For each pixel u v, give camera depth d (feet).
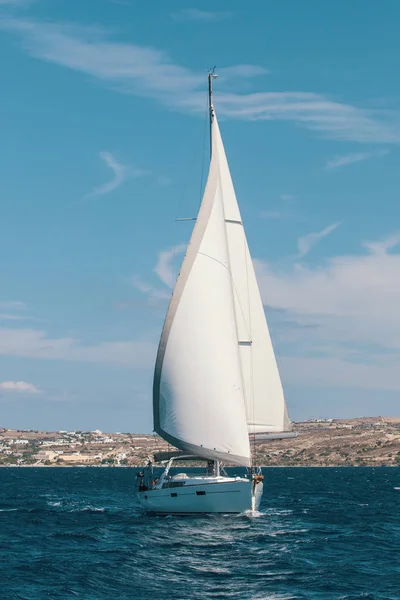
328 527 212.64
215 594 128.26
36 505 302.86
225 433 198.18
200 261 203.62
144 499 205.16
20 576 141.79
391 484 539.29
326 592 130.31
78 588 132.26
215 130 217.56
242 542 173.58
